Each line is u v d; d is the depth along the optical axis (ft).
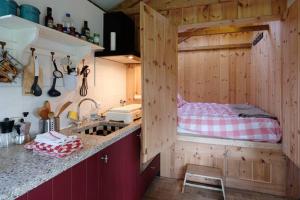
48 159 3.76
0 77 4.20
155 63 6.68
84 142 4.87
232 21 7.88
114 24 7.92
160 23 7.00
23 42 4.54
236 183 8.68
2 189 2.67
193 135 8.98
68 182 3.75
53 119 5.52
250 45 15.24
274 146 8.00
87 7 7.14
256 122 8.41
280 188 8.12
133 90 9.84
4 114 4.50
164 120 7.45
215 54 16.38
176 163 9.57
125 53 7.38
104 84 8.23
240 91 15.83
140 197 7.61
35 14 4.43
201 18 8.20
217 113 9.70
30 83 4.96
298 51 5.98
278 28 8.68
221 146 8.86
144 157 6.17
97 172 4.69
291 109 6.64
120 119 7.39
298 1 5.94
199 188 8.66
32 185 2.93
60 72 5.86
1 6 3.98
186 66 17.11
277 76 8.74
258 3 7.57
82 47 6.31
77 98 6.79
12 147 4.41
